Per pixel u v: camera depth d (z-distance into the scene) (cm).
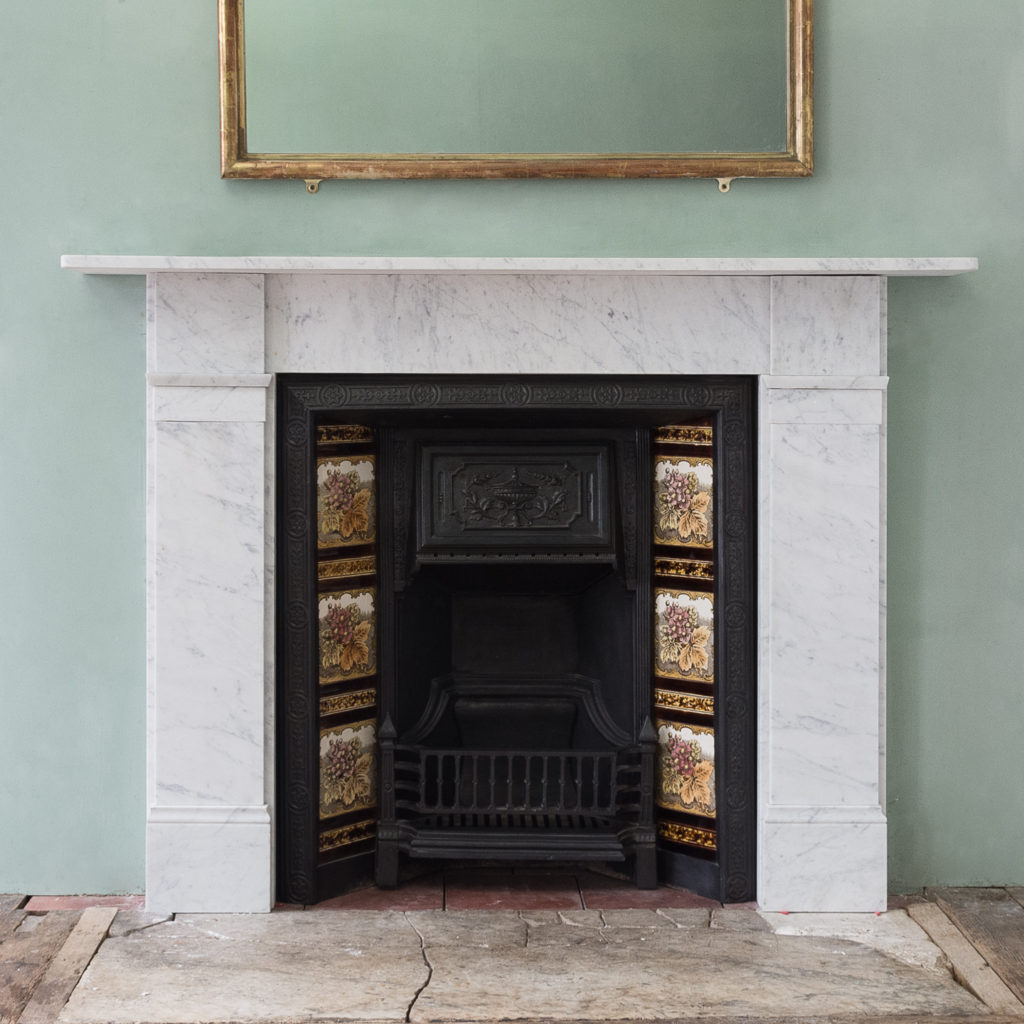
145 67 326
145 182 327
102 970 297
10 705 339
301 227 327
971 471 341
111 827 342
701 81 325
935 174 331
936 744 345
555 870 368
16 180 328
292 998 285
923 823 346
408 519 357
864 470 331
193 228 328
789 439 330
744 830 341
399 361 329
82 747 340
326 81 323
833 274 327
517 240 328
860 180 330
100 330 333
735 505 336
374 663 359
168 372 324
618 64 325
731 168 324
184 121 326
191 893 332
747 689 339
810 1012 280
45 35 325
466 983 292
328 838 347
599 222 329
